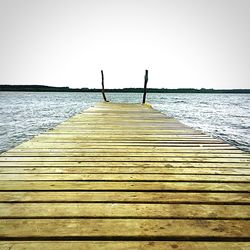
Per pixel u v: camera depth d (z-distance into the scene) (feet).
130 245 4.39
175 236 4.63
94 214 5.39
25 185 6.96
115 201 6.04
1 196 6.25
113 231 4.78
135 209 5.65
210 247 4.36
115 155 10.32
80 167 8.66
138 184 7.17
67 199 6.09
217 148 11.69
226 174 8.07
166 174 8.04
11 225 4.92
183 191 6.72
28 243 4.39
